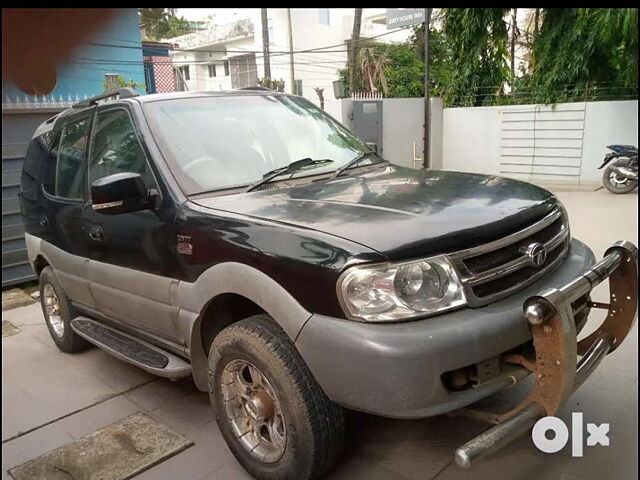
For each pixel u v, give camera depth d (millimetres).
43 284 4480
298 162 3164
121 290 3281
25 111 6484
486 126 12828
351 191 2793
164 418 3297
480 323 2061
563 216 2832
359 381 2029
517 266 2311
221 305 2764
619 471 2504
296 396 2289
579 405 3002
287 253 2248
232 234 2488
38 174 4336
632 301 2582
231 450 2740
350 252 2086
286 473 2459
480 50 13531
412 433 2877
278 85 20828
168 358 3076
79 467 2879
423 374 1962
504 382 2162
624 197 9188
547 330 2014
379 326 2033
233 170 3057
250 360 2441
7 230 6434
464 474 2551
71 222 3684
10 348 4652
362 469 2627
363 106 12164
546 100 12406
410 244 2107
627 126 10812
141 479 2742
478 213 2389
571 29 12008
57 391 3775
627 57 11062
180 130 3156
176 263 2801
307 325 2152
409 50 21000
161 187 2904
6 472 2922
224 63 28922
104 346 3443
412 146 13148
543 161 12055
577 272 2564
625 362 3406
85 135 3727
